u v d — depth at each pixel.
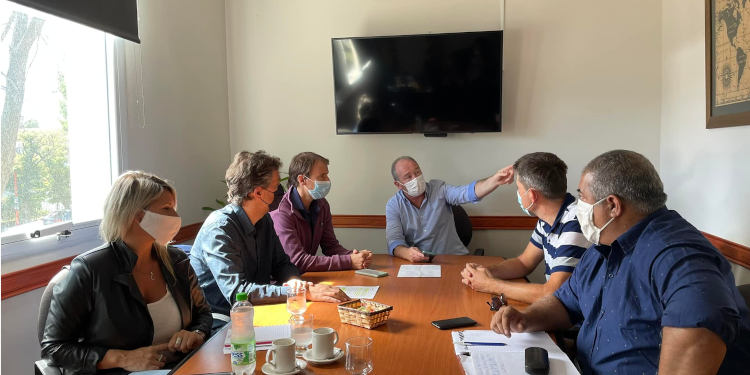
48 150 2.33
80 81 2.53
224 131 4.00
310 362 1.31
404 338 1.50
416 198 3.16
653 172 1.34
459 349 1.41
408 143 3.81
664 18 3.43
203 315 1.85
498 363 1.31
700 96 2.93
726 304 1.09
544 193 1.93
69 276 1.54
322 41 3.88
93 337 1.56
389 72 3.66
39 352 2.23
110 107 2.70
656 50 3.49
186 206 3.47
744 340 1.23
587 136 3.60
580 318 1.62
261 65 4.00
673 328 1.12
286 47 3.95
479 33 3.52
